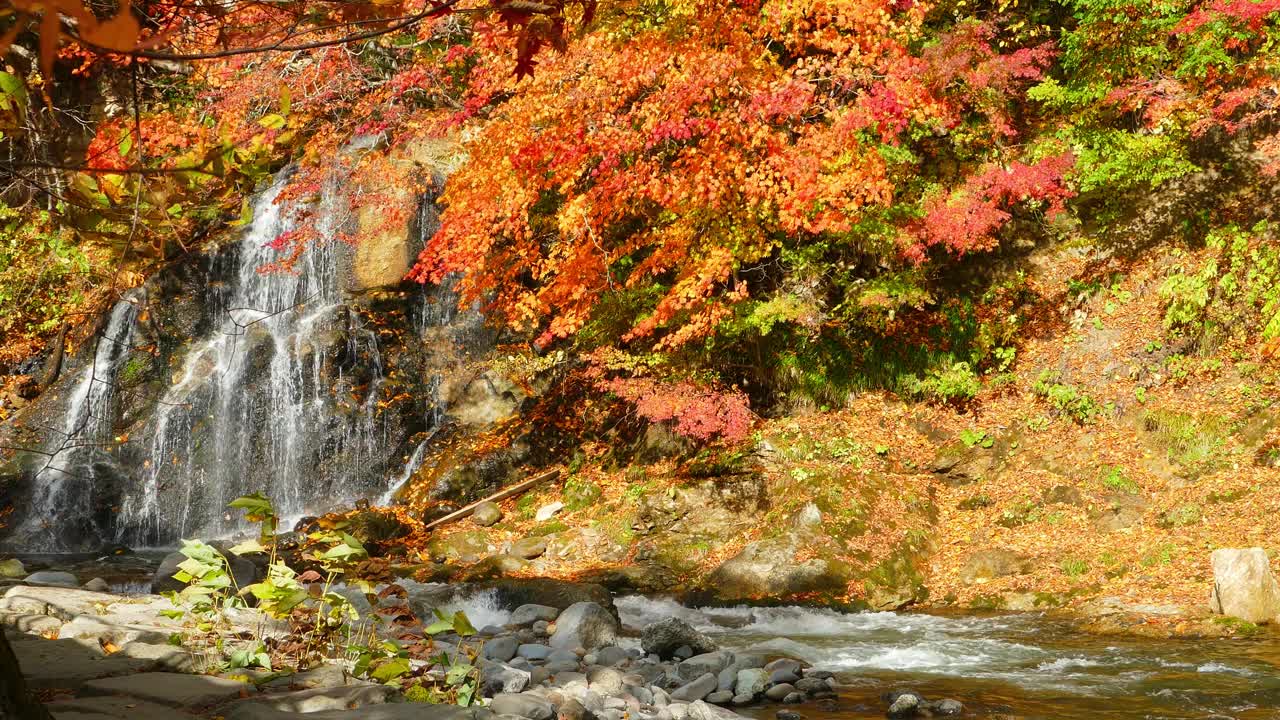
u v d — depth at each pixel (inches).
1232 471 481.1
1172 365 540.1
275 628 242.8
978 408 569.6
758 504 530.0
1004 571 455.2
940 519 512.4
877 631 384.2
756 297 621.3
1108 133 577.9
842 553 471.2
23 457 636.1
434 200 732.0
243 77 574.9
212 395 680.4
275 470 676.7
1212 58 534.0
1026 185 535.2
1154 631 360.8
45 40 53.3
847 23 478.3
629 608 437.4
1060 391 549.0
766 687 283.6
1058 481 508.7
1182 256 564.7
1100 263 592.7
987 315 601.0
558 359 672.4
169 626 237.6
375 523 572.1
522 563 522.3
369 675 204.2
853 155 510.0
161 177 95.0
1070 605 411.2
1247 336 530.9
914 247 539.8
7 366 708.0
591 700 237.8
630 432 622.5
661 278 631.2
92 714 165.0
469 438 674.8
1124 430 526.6
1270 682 285.4
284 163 750.5
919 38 577.6
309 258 719.1
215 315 714.2
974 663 322.0
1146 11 554.6
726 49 482.9
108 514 633.6
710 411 536.1
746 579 460.4
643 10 536.1
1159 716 253.3
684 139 541.3
